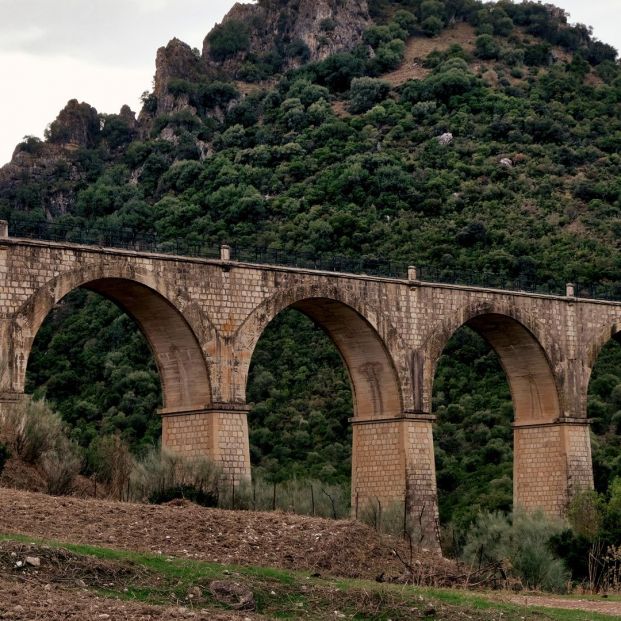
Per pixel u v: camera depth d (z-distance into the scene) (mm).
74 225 150125
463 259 135375
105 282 76688
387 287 88125
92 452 80812
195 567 49406
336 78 184625
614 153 164375
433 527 87062
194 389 80188
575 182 153875
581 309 98312
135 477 75250
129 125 182750
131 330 125875
